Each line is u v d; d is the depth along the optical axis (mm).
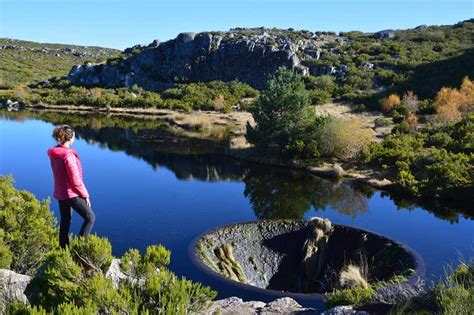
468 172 30109
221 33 112188
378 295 7941
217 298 15172
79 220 22203
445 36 100000
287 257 21562
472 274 6684
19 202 11062
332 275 20547
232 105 77562
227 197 30344
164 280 4891
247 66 100000
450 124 43750
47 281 4789
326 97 69625
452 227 24797
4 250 8859
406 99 58656
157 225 24203
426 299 6801
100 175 35250
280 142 42250
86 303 4410
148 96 86938
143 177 34906
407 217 26531
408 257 18328
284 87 41500
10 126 59344
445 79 66500
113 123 65188
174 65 109188
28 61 153375
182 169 37906
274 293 15141
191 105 77188
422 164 33812
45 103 86125
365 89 72625
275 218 26406
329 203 29469
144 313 4324
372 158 37375
